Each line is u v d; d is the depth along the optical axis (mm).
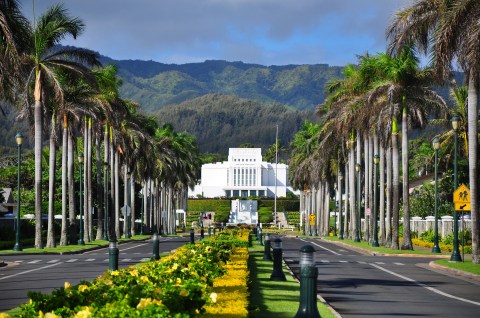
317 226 127688
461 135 79438
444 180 88250
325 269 37781
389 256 54562
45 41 56594
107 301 11828
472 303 22672
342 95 82000
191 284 13633
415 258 52219
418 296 24672
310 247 13562
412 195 100750
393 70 60188
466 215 81562
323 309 18891
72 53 59031
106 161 88188
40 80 56906
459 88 74812
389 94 59688
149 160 112688
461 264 40438
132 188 112438
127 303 11195
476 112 40344
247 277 20906
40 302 11633
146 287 13867
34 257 50219
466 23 35750
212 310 12836
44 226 88562
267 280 26047
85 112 69750
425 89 61156
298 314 13391
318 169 109000
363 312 19766
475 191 40906
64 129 69438
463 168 85812
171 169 140250
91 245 69938
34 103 59188
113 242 26375
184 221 176625
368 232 83938
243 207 187625
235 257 30094
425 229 83125
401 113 63250
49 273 34125
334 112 85000
